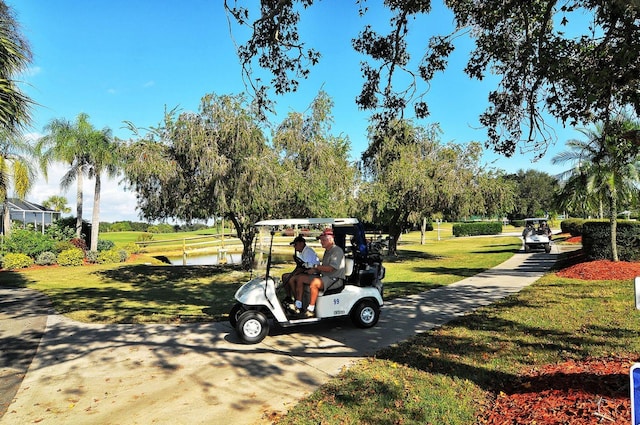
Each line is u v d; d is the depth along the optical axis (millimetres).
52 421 3768
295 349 5691
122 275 15031
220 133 13219
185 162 13484
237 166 13000
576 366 4480
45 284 12828
